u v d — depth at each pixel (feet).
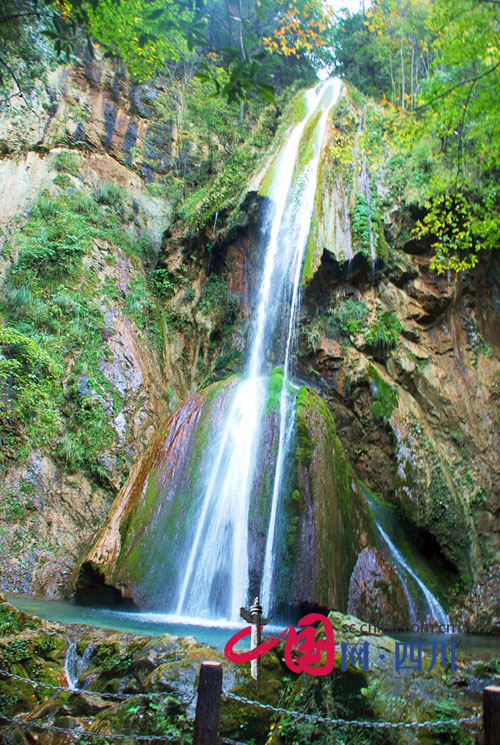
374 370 40.11
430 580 33.32
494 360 45.57
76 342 44.42
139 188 60.03
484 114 38.04
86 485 39.73
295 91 70.13
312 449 29.50
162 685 14.96
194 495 30.99
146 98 63.77
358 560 28.94
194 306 53.62
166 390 48.80
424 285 45.68
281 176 51.49
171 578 28.45
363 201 47.19
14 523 35.81
